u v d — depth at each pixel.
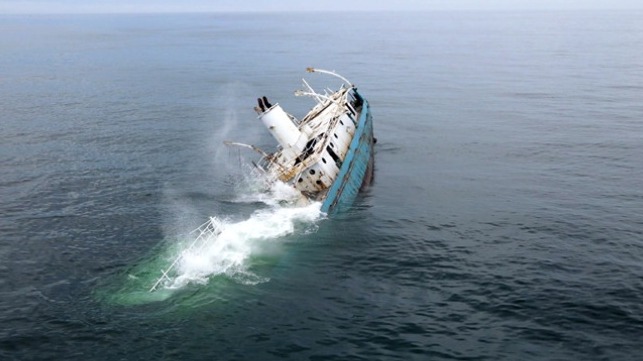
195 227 41.50
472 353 26.72
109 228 41.50
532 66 139.00
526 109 83.69
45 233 40.44
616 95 93.44
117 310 30.53
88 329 28.83
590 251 36.38
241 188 50.12
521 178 51.75
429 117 79.25
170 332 28.56
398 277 34.00
